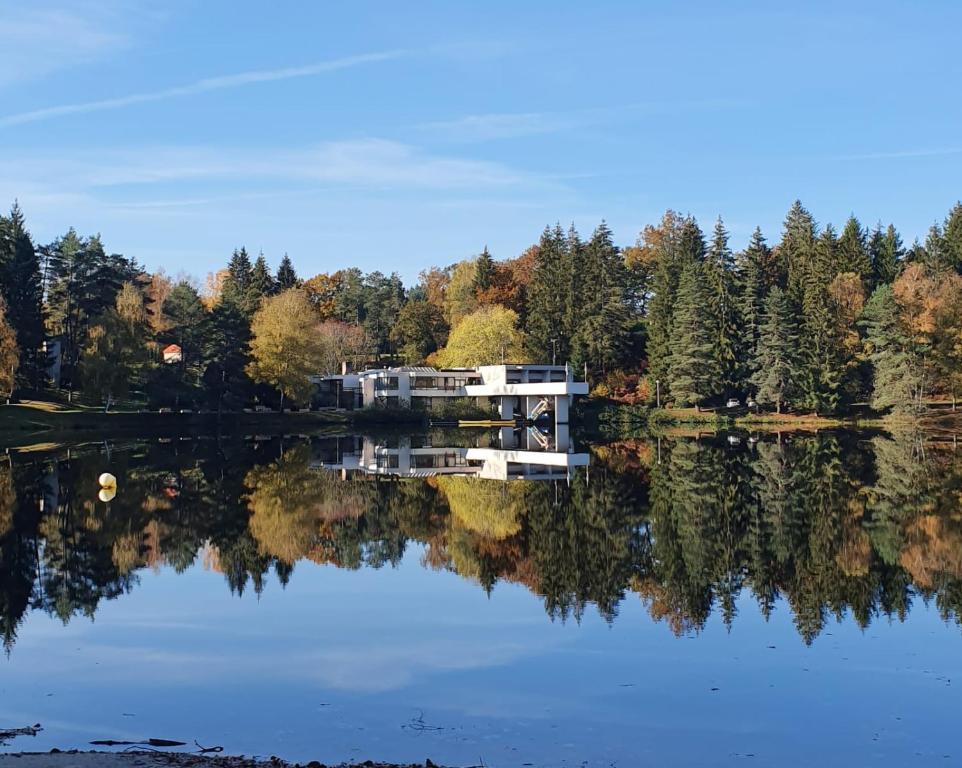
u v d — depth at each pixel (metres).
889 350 91.56
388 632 18.78
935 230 123.06
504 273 146.50
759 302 106.25
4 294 85.69
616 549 27.92
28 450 62.06
